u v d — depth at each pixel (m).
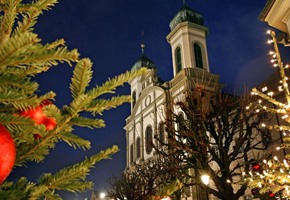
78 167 1.65
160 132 35.94
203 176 12.11
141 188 23.72
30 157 1.75
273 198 11.78
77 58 1.38
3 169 1.38
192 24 40.28
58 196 1.64
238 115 16.69
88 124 1.67
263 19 15.44
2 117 1.48
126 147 44.91
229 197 14.47
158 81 43.44
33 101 1.47
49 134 1.66
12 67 1.51
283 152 22.94
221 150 15.24
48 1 1.68
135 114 44.25
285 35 15.23
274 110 11.05
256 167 12.13
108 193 28.97
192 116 16.05
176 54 40.53
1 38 1.54
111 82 1.57
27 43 1.22
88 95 1.55
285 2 13.77
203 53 39.34
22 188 1.68
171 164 18.09
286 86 10.98
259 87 27.38
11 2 1.58
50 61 1.37
